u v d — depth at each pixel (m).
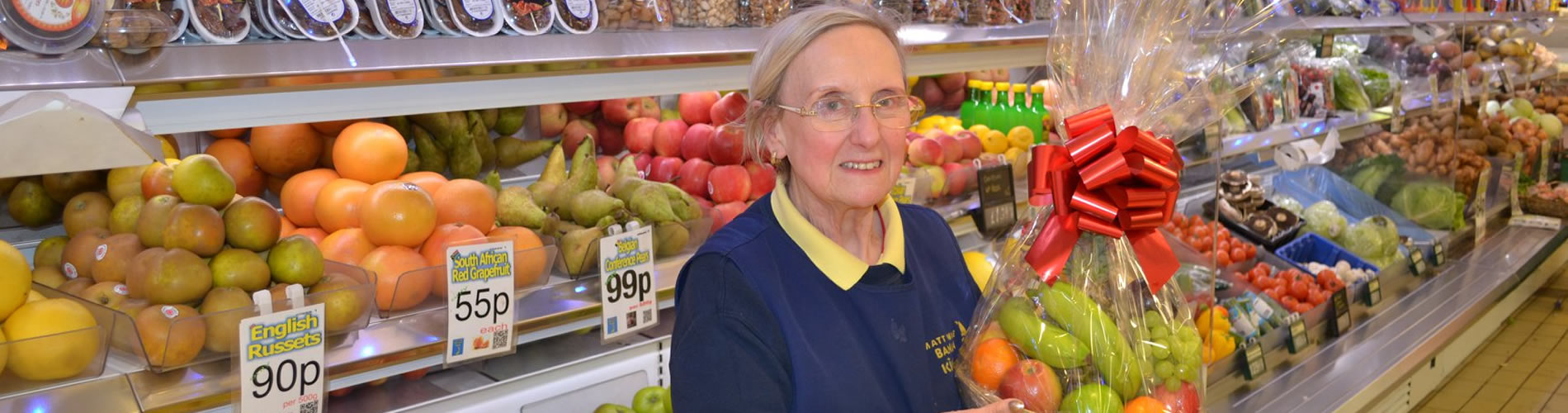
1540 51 5.52
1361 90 3.93
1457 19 4.32
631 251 1.84
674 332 1.31
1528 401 3.72
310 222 1.81
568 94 1.82
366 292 1.54
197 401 1.40
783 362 1.26
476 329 1.67
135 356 1.35
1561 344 4.35
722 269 1.28
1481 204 4.48
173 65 1.35
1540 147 5.17
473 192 1.80
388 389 1.84
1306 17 3.50
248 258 1.47
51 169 1.17
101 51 1.31
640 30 1.86
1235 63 1.69
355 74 1.49
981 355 1.34
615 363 2.03
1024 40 2.55
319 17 1.50
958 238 2.65
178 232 1.41
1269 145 3.48
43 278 1.54
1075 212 1.35
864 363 1.32
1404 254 3.80
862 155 1.29
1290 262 3.46
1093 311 1.33
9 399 1.25
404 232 1.65
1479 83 4.74
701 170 2.33
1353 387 2.74
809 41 1.29
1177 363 1.42
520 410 1.88
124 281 1.45
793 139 1.31
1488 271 4.02
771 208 1.40
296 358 1.45
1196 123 1.56
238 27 1.45
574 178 1.95
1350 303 3.33
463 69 1.59
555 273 1.85
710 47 1.91
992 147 3.03
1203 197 3.76
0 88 1.20
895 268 1.41
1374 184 4.09
